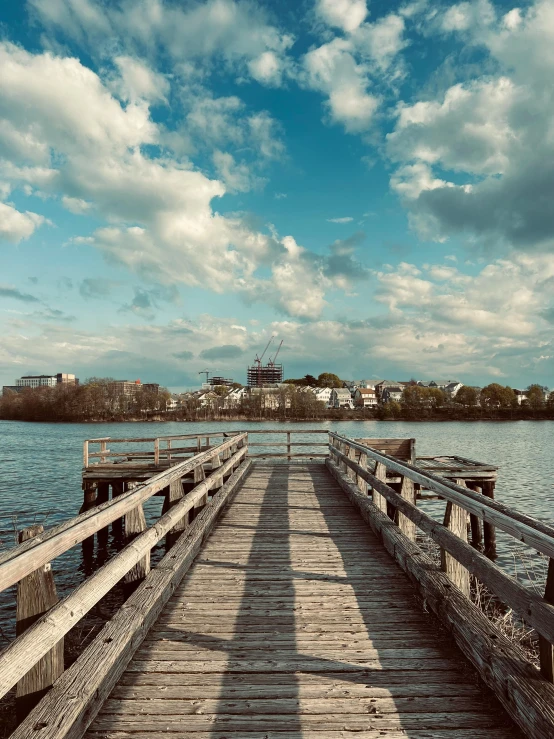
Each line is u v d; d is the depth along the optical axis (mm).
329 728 2525
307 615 3986
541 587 8617
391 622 3855
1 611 8133
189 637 3572
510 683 2518
